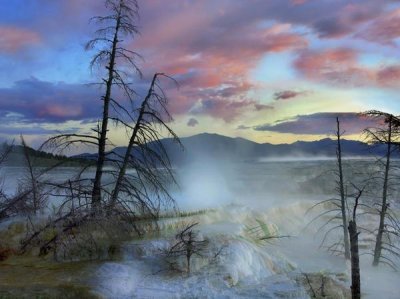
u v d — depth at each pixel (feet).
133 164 68.28
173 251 58.23
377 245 79.10
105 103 68.54
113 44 69.72
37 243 59.98
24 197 68.74
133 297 47.06
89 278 49.55
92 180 67.21
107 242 60.44
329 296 55.11
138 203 68.64
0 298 42.57
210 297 49.57
